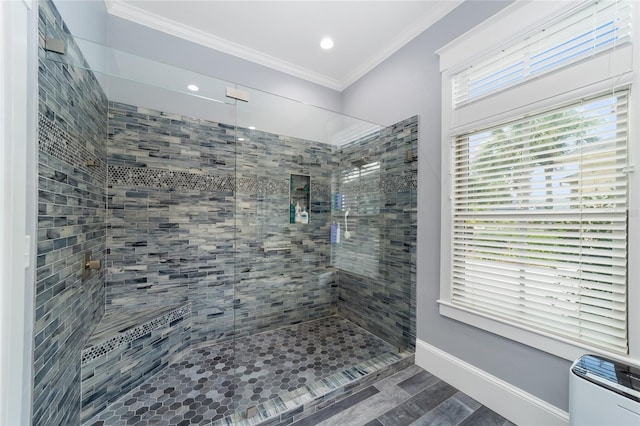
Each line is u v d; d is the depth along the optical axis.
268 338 2.35
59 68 1.20
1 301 0.78
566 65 1.23
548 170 1.31
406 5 1.82
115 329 1.66
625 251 1.07
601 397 0.97
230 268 2.41
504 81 1.48
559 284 1.26
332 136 2.82
